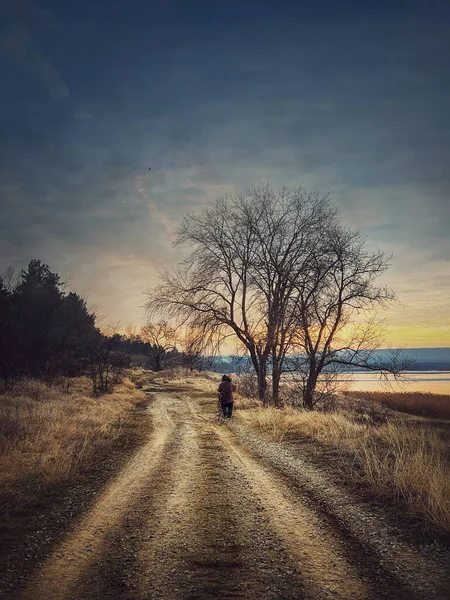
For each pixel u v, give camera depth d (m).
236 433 13.65
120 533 5.30
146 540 5.07
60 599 3.70
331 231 22.78
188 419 17.73
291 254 24.36
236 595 3.76
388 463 8.15
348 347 21.09
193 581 4.03
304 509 6.12
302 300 21.69
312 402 21.45
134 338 75.25
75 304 41.22
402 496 6.41
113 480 7.97
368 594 3.76
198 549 4.79
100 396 24.81
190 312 25.38
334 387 21.64
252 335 24.19
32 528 5.46
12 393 19.30
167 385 39.59
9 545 4.91
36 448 9.90
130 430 14.30
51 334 26.97
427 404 32.84
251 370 25.53
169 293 25.80
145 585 3.96
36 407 16.06
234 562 4.45
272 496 6.79
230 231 25.73
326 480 7.56
